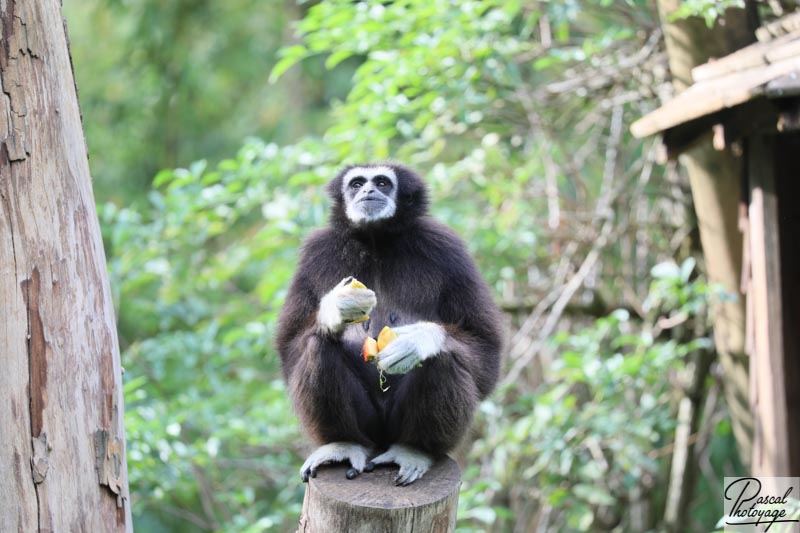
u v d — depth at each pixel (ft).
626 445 41.73
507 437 42.63
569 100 47.93
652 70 43.70
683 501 46.70
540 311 45.55
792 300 33.91
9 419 20.54
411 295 28.58
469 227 47.80
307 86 81.35
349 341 27.81
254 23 81.15
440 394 24.43
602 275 48.26
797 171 34.04
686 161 38.68
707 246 38.32
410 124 47.96
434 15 42.55
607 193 47.37
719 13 34.58
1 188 21.07
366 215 28.45
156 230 47.29
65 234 21.65
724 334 38.68
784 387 31.76
